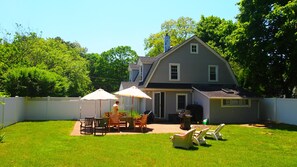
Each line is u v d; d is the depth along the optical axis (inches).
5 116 778.8
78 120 1041.5
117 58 3070.9
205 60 1188.5
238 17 1186.6
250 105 1088.8
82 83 1977.1
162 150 498.9
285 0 1016.9
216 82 1194.0
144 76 1246.9
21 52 1438.2
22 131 698.2
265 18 1017.5
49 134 658.8
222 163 410.0
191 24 2260.1
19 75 1019.9
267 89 1307.8
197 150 507.2
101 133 707.4
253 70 1160.8
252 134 719.7
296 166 398.9
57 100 1075.9
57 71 1631.4
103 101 1128.2
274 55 1084.5
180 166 389.1
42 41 1749.5
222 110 1048.2
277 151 506.0
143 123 763.4
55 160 407.8
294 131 780.0
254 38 1087.6
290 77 1144.8
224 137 668.1
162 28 2277.3
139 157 439.5
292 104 957.8
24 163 384.8
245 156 460.4
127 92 820.6
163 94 1131.3
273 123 998.4
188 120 819.4
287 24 921.5
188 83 1164.5
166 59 1145.4
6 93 1002.1
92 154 453.4
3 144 518.0
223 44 1800.0
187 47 1171.9
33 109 1048.2
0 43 1429.6
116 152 473.1
